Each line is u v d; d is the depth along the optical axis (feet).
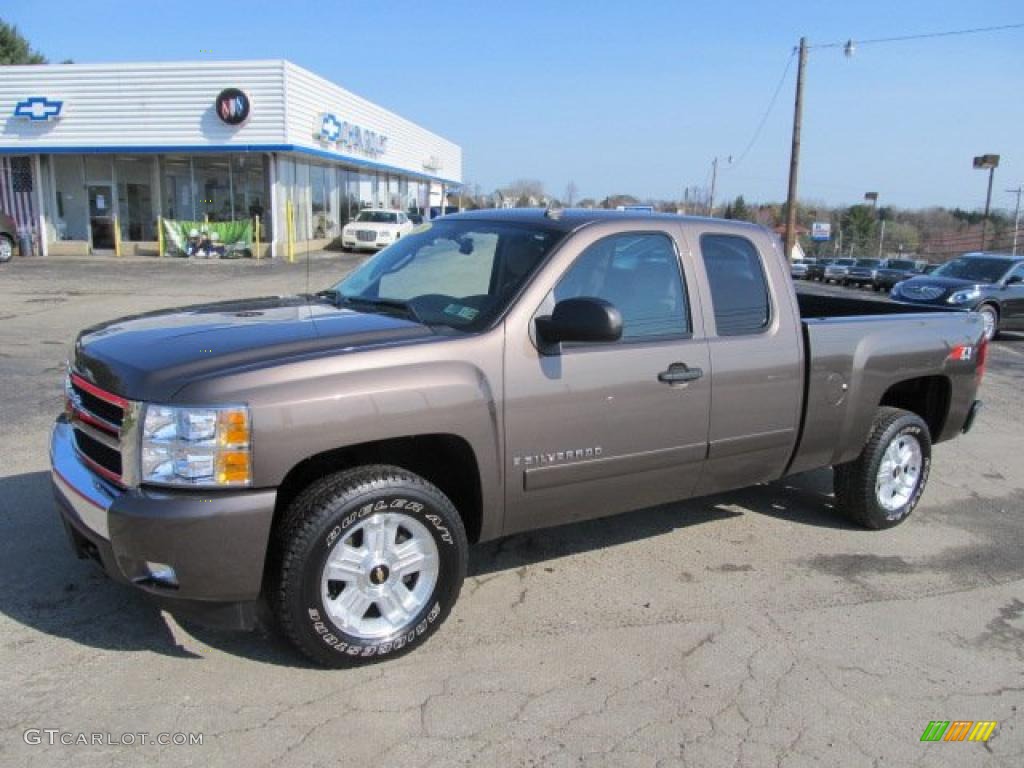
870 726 10.55
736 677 11.49
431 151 159.33
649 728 10.27
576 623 12.78
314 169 106.83
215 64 87.51
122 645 11.47
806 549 16.14
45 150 89.81
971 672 11.94
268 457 10.03
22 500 16.46
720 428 14.03
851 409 15.94
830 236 284.41
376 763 9.39
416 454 12.23
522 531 12.82
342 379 10.50
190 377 10.05
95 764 9.16
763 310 14.71
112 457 10.69
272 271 76.28
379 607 11.36
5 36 171.42
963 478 21.70
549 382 12.07
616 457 12.91
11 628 11.76
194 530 9.80
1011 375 40.22
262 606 12.18
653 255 13.56
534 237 13.06
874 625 13.19
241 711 10.19
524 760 9.57
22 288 58.39
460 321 12.11
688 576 14.64
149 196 93.86
